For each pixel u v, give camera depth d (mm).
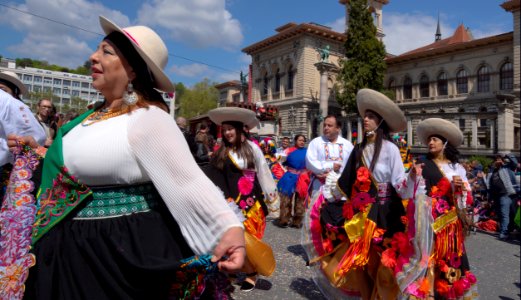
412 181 3021
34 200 1731
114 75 1515
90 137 1418
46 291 1391
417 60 40344
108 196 1436
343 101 34688
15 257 1480
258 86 45844
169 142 1347
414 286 2842
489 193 8602
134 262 1328
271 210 4402
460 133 3988
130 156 1375
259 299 3752
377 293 3143
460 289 3289
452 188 3621
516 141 26375
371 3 47156
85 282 1355
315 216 3695
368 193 3281
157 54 1577
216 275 1596
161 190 1332
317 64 33812
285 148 10805
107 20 1482
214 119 4309
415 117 28703
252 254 3717
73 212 1453
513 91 31422
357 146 3559
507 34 32469
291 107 39875
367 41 34469
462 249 3494
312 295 3906
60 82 92625
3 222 1602
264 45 44250
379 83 34656
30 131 3131
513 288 4477
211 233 1280
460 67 36750
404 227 3119
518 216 7465
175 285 1378
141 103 1478
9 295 1409
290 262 5055
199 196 1297
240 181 4129
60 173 1463
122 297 1325
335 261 3377
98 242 1378
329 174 3643
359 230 3201
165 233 1437
